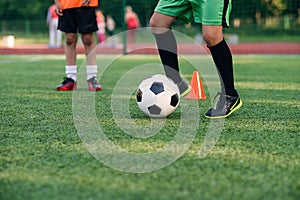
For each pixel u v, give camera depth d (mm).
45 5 28031
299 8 24281
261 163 2441
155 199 1939
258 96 5281
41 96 5227
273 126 3449
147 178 2201
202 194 1993
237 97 3822
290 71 8898
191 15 4059
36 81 7082
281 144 2873
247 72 8734
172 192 2018
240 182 2137
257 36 25750
